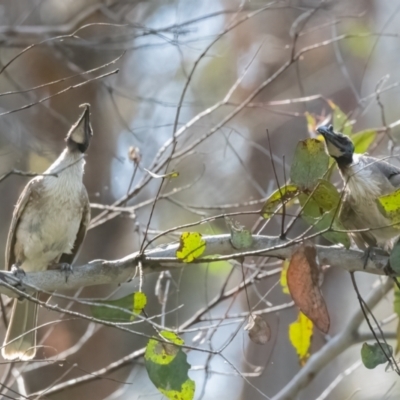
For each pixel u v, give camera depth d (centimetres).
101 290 1377
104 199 1412
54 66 1436
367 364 770
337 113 1023
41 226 973
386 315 1427
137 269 802
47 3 1487
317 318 744
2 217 1445
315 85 1599
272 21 1580
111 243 1455
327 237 795
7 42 1213
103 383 1351
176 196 1487
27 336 938
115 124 1448
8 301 1094
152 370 730
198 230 1286
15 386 1222
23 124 1391
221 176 1517
